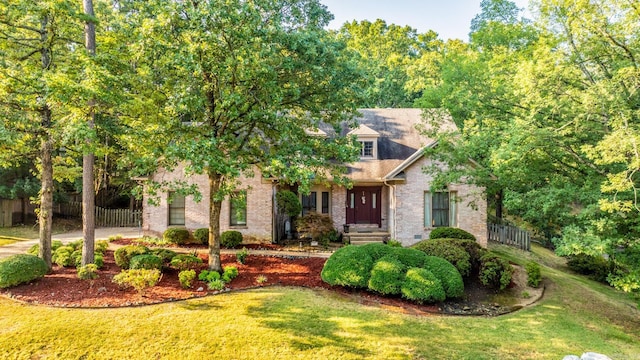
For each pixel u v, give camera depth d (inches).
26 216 1003.9
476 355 327.3
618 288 451.8
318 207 825.5
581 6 413.1
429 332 369.4
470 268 537.0
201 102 395.9
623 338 394.9
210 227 498.0
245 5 367.9
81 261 482.0
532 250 811.4
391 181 727.7
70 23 446.6
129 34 434.3
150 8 393.1
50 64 453.7
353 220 820.6
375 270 465.4
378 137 789.9
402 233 723.4
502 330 388.2
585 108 417.4
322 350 320.5
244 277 493.0
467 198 724.0
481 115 608.1
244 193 458.9
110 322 346.3
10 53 451.5
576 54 450.9
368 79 474.0
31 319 344.2
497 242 845.8
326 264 490.3
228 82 406.0
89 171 477.1
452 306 462.6
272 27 384.8
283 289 455.2
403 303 449.1
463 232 657.6
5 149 434.3
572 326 411.2
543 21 473.1
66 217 1093.8
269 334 339.9
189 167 351.3
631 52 416.8
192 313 373.4
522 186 526.0
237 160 425.7
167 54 391.9
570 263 725.9
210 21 368.8
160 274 444.5
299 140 472.4
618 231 422.9
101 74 364.5
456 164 585.3
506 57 842.8
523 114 541.0
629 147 344.8
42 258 467.5
